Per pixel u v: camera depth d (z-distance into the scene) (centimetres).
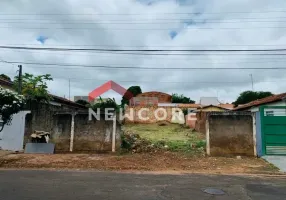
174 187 790
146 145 1659
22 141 1559
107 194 698
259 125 1433
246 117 1453
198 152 1506
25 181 839
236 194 726
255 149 1425
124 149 1566
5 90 1352
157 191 738
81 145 1541
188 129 3039
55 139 1560
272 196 712
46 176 927
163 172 1055
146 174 1000
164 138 2134
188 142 1822
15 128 1562
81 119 1564
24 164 1176
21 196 663
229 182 880
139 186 794
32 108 1711
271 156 1380
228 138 1449
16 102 1376
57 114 1582
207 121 1474
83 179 883
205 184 841
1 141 1548
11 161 1232
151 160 1294
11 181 837
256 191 764
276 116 1423
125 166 1158
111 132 1537
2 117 1427
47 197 659
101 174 984
